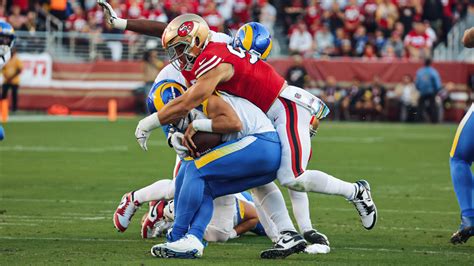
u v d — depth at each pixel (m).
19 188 35.28
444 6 86.31
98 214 28.58
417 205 31.66
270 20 86.50
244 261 20.28
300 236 20.89
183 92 21.94
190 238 20.53
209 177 20.69
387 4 84.81
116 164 44.75
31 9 83.19
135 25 24.78
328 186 21.28
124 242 23.20
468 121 22.92
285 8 87.31
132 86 80.00
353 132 67.31
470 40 22.84
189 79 21.69
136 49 81.56
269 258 20.72
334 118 78.75
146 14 83.00
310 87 78.56
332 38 83.88
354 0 84.38
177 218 20.89
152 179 38.66
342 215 28.95
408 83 77.88
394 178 40.19
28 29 81.06
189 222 20.84
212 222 23.55
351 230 25.83
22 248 21.88
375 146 56.44
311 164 45.75
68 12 85.12
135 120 75.69
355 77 78.25
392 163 46.72
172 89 21.91
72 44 82.19
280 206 21.34
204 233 21.98
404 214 29.38
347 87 78.56
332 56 82.00
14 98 77.56
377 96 77.56
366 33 84.25
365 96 77.69
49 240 23.33
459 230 23.02
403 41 84.06
